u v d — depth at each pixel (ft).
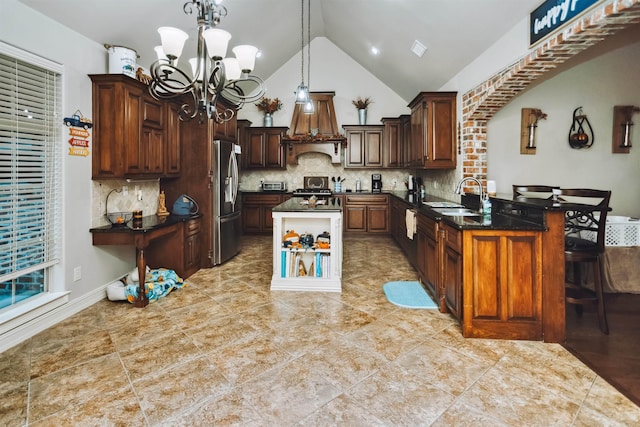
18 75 8.30
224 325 9.18
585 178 14.02
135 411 5.74
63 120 9.46
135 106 11.06
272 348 7.89
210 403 5.95
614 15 6.57
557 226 8.07
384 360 7.36
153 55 12.86
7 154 8.31
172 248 13.25
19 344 8.08
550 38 8.22
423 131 14.73
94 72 10.53
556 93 13.89
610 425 5.35
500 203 10.55
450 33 11.75
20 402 5.95
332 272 12.11
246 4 13.80
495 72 10.89
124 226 11.10
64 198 9.61
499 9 9.41
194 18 12.19
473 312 8.36
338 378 6.69
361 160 22.84
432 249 10.89
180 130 14.82
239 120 22.74
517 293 8.23
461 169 13.84
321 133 22.99
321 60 23.57
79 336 8.52
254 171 24.81
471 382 6.54
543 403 5.90
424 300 10.96
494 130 13.92
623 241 11.28
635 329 8.86
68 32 9.53
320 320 9.50
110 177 10.58
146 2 10.35
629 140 13.75
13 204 8.39
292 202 14.57
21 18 8.14
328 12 17.94
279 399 6.05
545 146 14.02
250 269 14.96
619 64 13.73
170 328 9.00
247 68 7.60
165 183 15.12
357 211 22.72
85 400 6.02
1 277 7.98
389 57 17.22
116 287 10.98
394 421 5.48
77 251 10.14
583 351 7.74
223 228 15.75
